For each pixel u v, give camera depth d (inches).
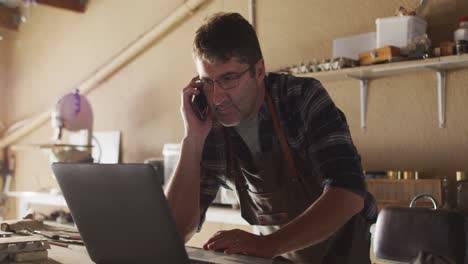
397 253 61.0
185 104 53.4
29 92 223.5
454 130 99.9
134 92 171.6
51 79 211.0
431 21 103.6
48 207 192.9
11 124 231.8
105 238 38.0
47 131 209.2
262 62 49.6
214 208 118.6
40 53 217.8
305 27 124.3
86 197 37.3
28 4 224.5
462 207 92.3
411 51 97.5
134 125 171.0
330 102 48.2
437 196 90.6
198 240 124.0
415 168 104.3
